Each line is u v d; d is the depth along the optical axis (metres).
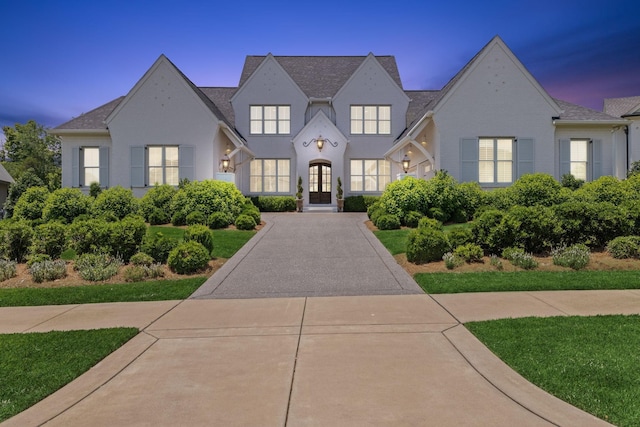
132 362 4.87
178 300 7.77
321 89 24.83
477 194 16.44
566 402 3.73
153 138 20.03
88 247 10.59
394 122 23.64
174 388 4.15
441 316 6.45
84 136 21.00
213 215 15.67
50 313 6.96
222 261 10.78
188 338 5.68
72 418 3.60
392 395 3.92
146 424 3.47
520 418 3.47
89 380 4.39
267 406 3.74
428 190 15.93
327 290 8.33
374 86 23.67
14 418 3.62
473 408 3.65
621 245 9.75
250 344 5.39
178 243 10.85
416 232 10.41
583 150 19.77
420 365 4.62
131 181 20.12
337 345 5.29
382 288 8.38
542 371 4.29
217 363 4.78
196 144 20.00
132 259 10.01
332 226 16.03
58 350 5.17
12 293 8.20
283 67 24.33
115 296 7.98
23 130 52.78
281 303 7.45
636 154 23.86
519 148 18.66
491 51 18.62
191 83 21.64
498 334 5.44
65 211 16.06
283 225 16.42
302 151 22.62
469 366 4.58
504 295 7.55
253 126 23.75
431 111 18.23
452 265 9.49
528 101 18.69
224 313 6.87
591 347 4.88
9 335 5.79
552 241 10.51
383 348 5.16
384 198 16.36
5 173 35.72
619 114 27.12
